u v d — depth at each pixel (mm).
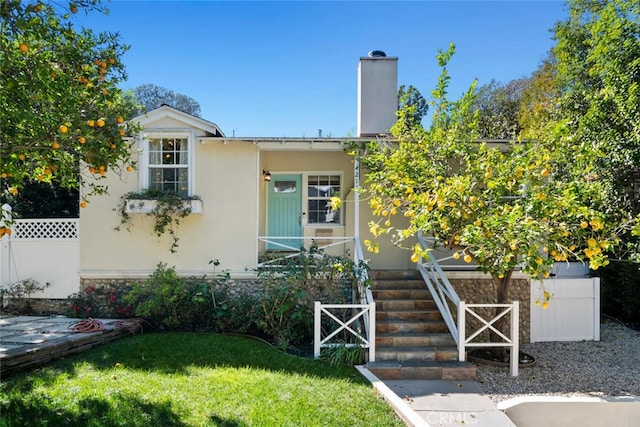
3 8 3314
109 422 3760
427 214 5395
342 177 10039
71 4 3801
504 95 22234
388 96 9477
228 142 8477
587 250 4742
